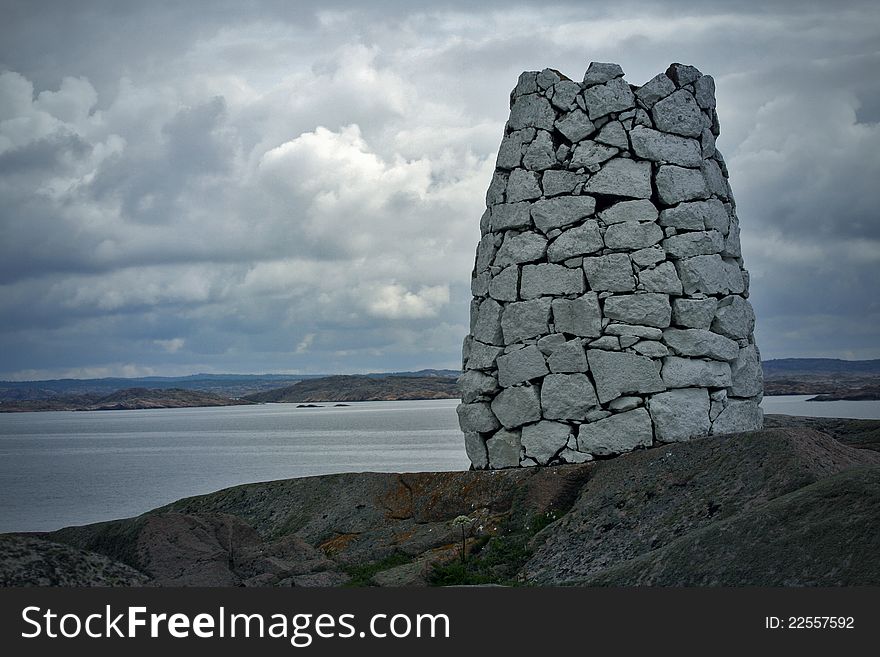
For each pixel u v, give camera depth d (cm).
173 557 2164
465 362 2741
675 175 2539
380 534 2491
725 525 1817
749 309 2625
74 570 1892
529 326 2545
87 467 8062
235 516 2672
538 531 2270
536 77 2652
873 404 10762
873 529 1636
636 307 2477
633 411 2453
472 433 2638
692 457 2252
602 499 2248
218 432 15388
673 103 2591
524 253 2573
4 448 11850
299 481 2864
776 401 13162
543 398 2520
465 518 2338
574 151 2577
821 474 1983
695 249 2511
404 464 6962
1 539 1936
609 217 2528
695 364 2477
